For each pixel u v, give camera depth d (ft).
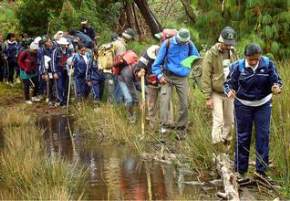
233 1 42.96
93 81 47.11
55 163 25.43
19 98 55.88
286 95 30.25
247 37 41.47
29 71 53.01
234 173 24.48
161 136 33.06
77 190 23.44
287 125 26.40
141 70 35.45
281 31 41.98
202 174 25.41
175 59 33.22
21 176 24.18
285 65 37.60
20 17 66.74
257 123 23.86
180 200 21.50
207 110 35.35
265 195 22.41
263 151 23.79
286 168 23.34
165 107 33.55
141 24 69.10
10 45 62.13
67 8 60.34
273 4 41.96
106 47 43.65
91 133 36.14
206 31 44.50
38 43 52.70
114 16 65.98
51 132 37.47
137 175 25.72
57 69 50.14
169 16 68.90
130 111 38.27
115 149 31.55
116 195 22.61
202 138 28.02
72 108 47.06
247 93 23.68
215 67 28.07
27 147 28.96
